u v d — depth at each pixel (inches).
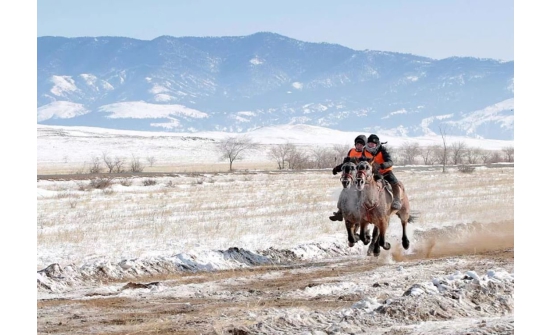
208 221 1032.2
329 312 405.1
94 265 629.3
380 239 653.3
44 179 2369.6
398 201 664.4
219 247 777.6
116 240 841.5
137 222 1042.7
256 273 629.6
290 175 2691.9
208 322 406.9
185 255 677.9
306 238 836.0
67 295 538.6
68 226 1003.9
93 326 411.8
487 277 472.4
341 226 939.3
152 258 665.0
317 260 728.3
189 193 1716.3
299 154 3922.2
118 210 1280.8
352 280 561.3
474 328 339.3
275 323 379.2
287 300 481.7
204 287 559.5
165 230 928.9
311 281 573.9
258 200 1455.5
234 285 567.8
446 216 1038.4
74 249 775.1
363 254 763.4
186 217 1111.6
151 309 464.4
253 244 796.0
